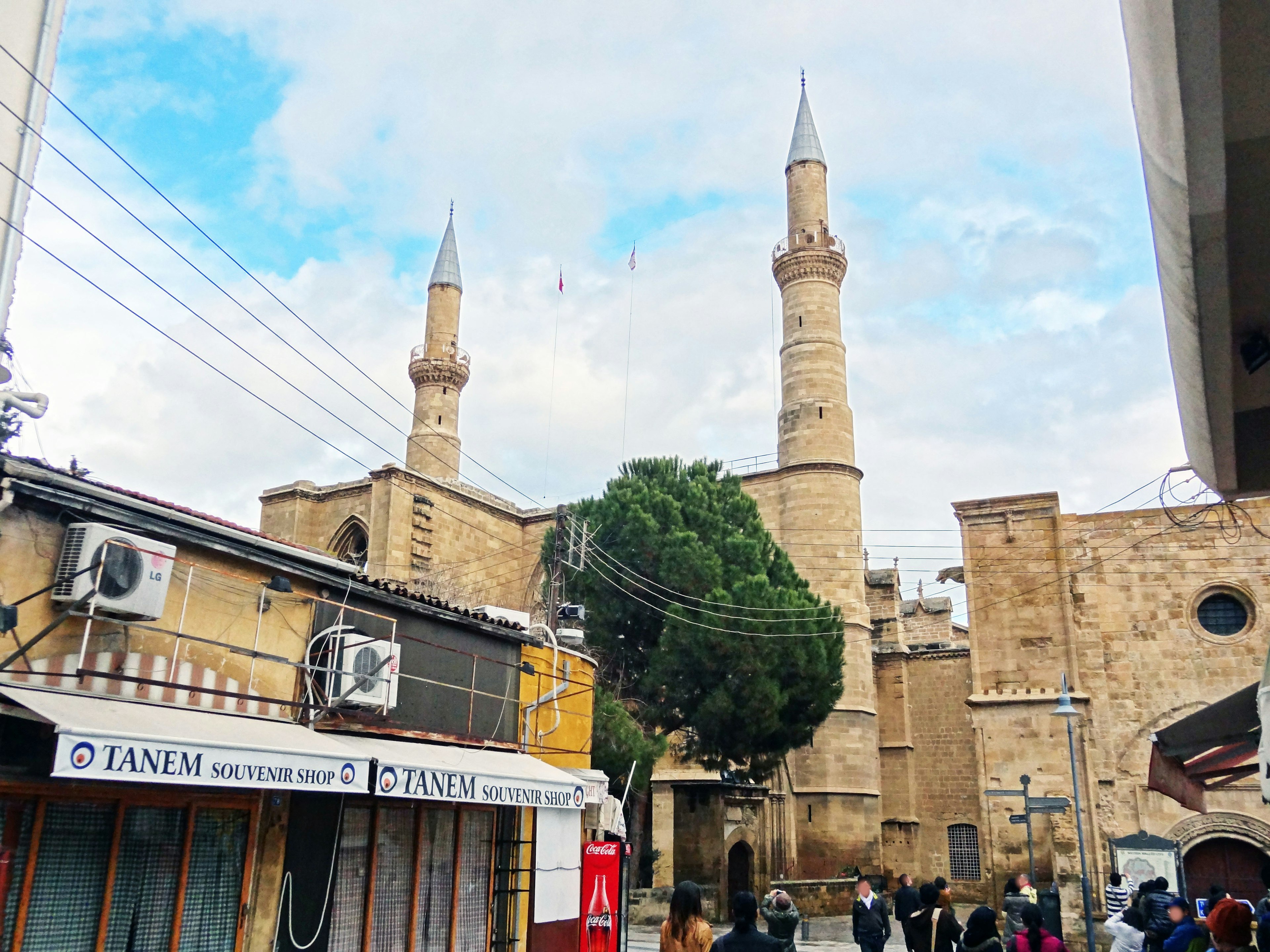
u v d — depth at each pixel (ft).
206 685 36.81
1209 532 92.07
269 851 37.22
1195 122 10.36
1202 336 13.98
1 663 29.60
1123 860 77.87
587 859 55.36
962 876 150.10
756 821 131.75
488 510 165.58
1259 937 27.99
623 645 104.58
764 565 107.76
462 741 50.08
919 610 179.01
